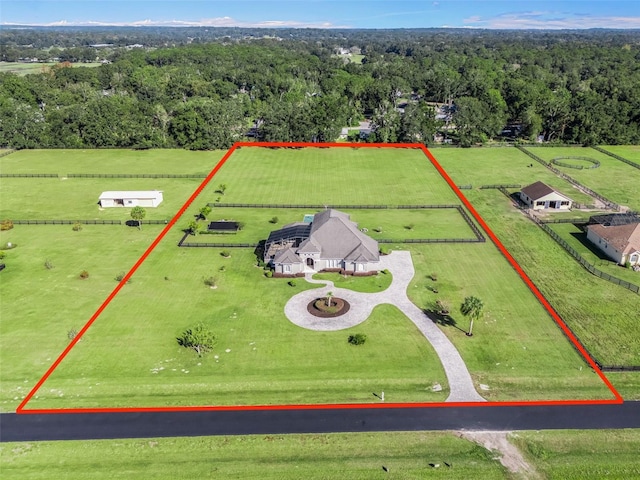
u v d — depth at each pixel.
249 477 39.50
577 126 146.75
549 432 43.81
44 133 142.25
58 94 187.62
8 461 40.88
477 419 45.25
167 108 155.88
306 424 44.69
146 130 142.88
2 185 109.69
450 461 41.03
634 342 56.03
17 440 42.91
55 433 43.69
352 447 42.34
